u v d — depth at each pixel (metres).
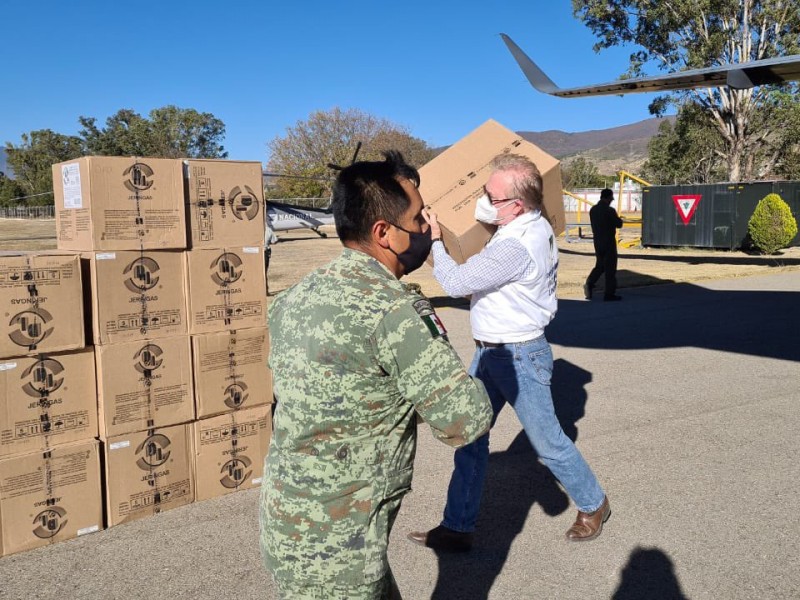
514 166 3.04
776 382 6.43
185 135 71.38
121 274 3.63
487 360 3.23
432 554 3.38
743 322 9.57
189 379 3.88
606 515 3.52
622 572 3.18
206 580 3.16
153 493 3.82
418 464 4.56
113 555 3.41
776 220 18.55
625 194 51.00
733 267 16.75
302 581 1.67
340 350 1.63
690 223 19.78
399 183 1.81
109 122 72.69
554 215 3.60
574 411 5.64
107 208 3.57
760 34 32.34
